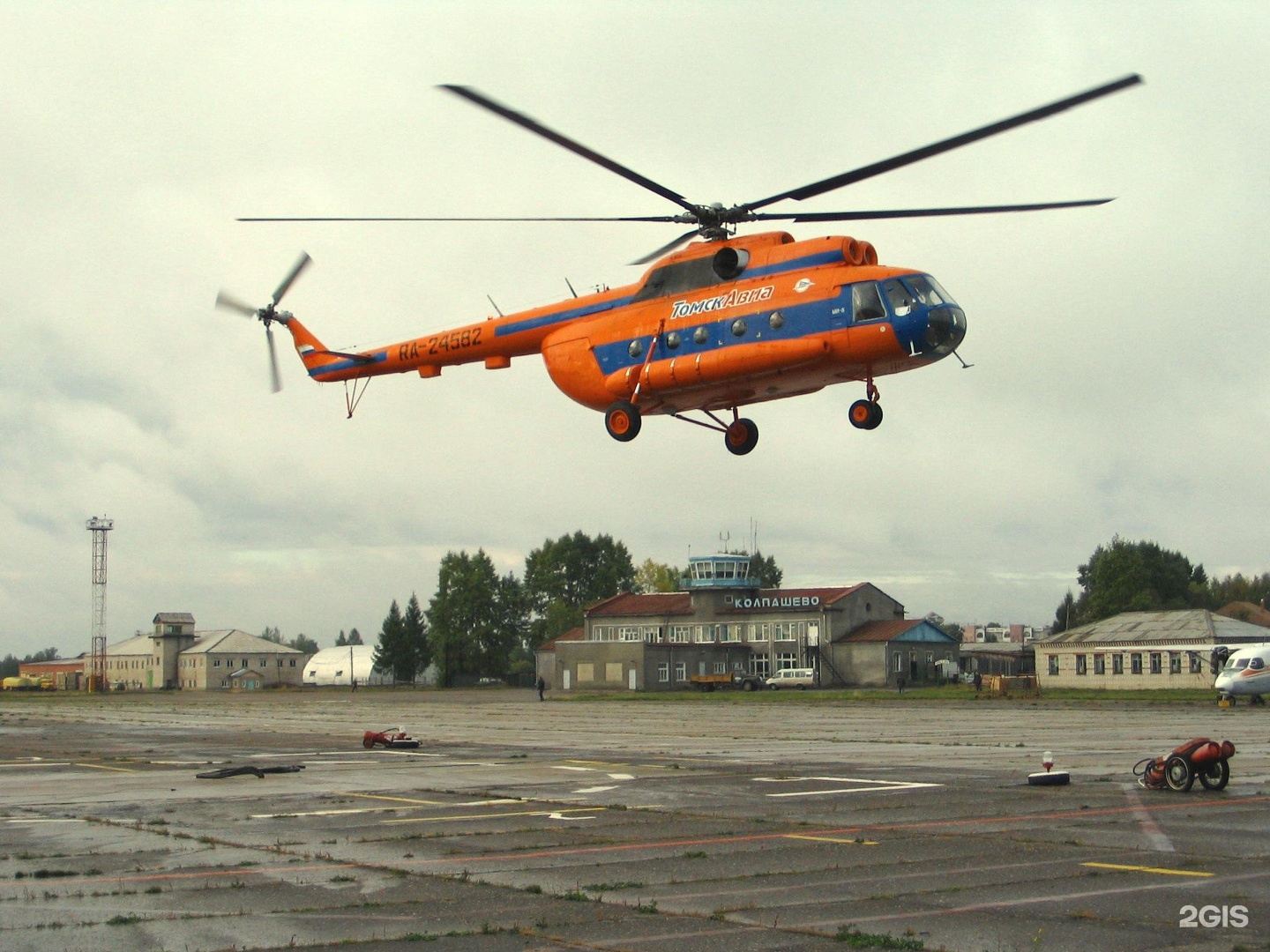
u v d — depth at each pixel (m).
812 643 105.81
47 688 180.38
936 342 25.45
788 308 26.27
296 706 72.44
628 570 157.62
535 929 9.89
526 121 20.39
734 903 10.80
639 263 27.39
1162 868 12.16
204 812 17.22
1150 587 128.62
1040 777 19.62
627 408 29.17
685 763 24.95
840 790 19.34
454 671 141.00
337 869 12.52
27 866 12.83
